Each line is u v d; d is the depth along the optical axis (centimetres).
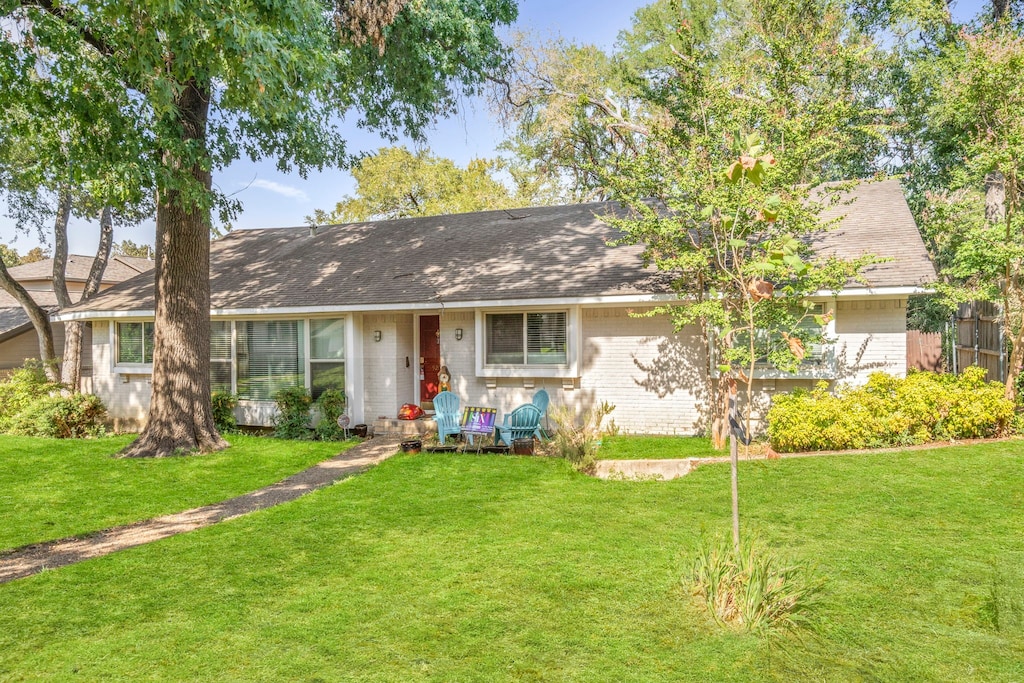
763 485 764
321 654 398
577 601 469
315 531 662
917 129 1853
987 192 1462
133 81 929
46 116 889
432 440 1234
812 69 1085
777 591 433
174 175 1027
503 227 1609
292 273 1531
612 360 1237
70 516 760
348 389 1370
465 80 1396
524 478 878
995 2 1556
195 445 1127
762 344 1103
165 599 492
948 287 980
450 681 364
